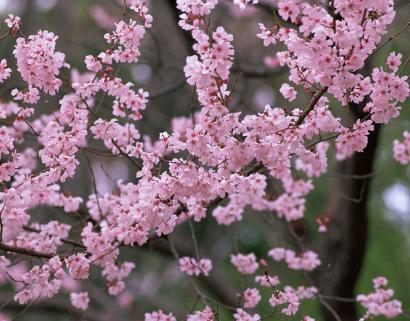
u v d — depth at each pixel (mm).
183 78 6395
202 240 8844
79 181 8781
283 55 3283
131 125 3869
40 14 10305
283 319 6781
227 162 3338
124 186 4461
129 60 3480
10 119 4738
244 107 5793
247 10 8492
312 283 4871
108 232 3850
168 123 7527
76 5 10578
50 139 3623
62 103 3602
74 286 7316
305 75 3260
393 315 4762
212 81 3115
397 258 7926
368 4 2910
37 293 3850
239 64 5953
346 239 6008
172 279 10258
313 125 3295
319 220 5398
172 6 5801
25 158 4926
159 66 5879
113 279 4750
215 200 4066
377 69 3168
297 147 3385
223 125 3227
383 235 7926
